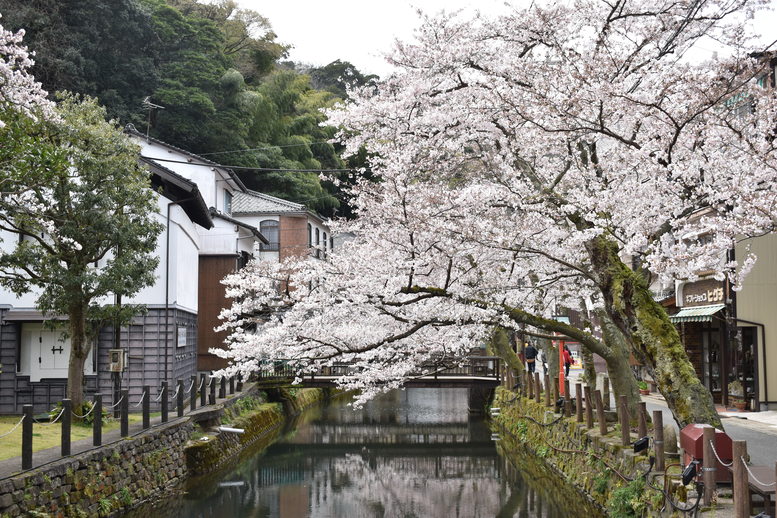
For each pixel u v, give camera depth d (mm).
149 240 15352
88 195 13836
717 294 18516
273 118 43469
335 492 15867
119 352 16812
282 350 12367
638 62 10328
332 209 46125
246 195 37406
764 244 17766
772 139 9555
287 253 34969
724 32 9844
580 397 15117
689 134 9188
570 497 13742
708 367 19969
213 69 37906
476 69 11055
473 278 11266
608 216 10062
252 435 21641
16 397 18312
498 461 19547
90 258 14672
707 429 7660
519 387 23031
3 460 10680
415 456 20547
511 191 11047
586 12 10688
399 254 10906
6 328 18312
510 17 10531
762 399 17516
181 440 16328
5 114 9852
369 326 12641
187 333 22234
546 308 13336
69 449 11148
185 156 27531
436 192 10562
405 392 43281
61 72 30625
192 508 14258
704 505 7590
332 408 33312
